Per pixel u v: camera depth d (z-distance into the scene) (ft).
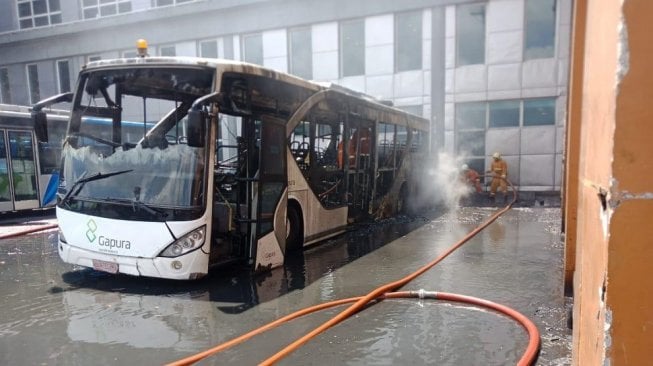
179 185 17.63
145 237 17.44
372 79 59.26
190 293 18.22
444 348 12.87
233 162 25.23
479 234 30.73
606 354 3.87
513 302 16.61
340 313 15.57
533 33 52.70
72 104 20.44
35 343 13.55
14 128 37.86
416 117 44.91
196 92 20.77
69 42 73.61
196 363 12.15
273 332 14.21
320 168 26.99
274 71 22.09
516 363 11.90
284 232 22.45
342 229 29.45
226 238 20.68
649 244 3.62
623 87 3.59
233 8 64.03
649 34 3.47
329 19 59.98
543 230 31.89
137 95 22.84
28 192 38.88
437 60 55.93
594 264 4.53
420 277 20.11
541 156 53.26
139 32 69.82
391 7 57.06
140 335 14.06
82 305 16.88
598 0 4.62
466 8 54.65
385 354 12.57
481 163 55.83
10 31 77.00
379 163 36.65
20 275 21.04
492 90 54.39
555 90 52.03
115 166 18.72
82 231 18.57
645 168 3.58
